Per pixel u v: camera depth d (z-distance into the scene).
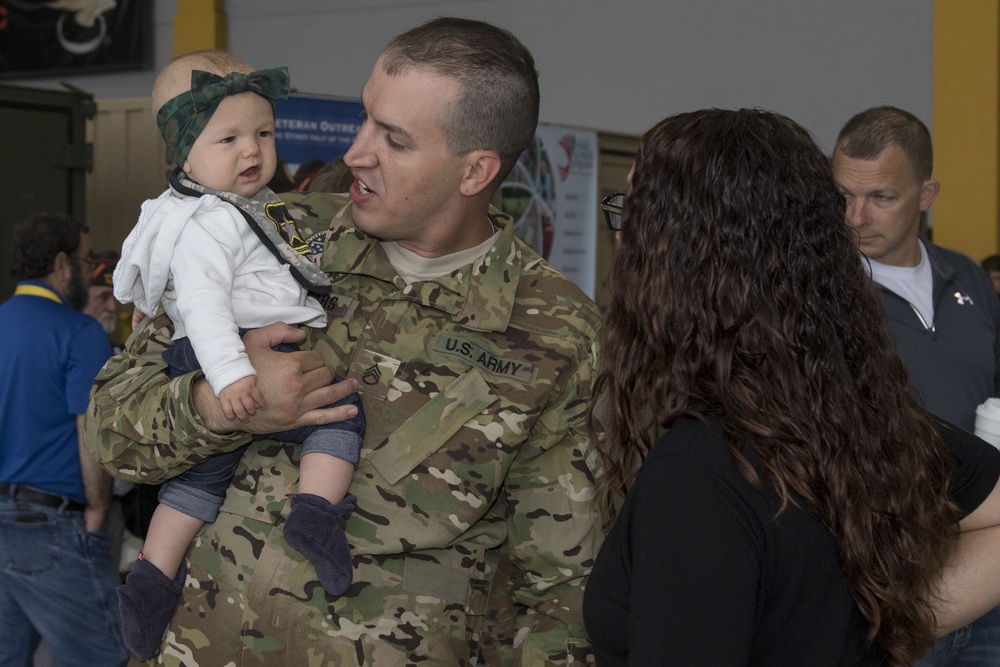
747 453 1.00
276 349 1.41
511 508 1.51
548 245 3.99
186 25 7.95
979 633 2.15
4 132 4.31
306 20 7.72
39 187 4.39
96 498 2.86
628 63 6.82
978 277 2.62
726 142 1.08
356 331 1.47
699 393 1.05
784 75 6.43
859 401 1.06
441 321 1.48
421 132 1.39
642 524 0.99
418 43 1.40
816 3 6.33
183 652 1.39
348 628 1.35
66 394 2.82
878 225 2.49
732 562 0.95
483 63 1.40
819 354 1.04
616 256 1.17
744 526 0.97
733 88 6.56
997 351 2.54
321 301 1.51
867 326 1.09
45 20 8.34
